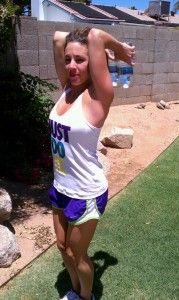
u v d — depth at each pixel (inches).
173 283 137.8
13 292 131.3
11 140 223.6
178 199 202.4
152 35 383.2
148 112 370.3
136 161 258.1
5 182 207.0
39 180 214.7
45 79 296.4
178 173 239.0
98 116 96.9
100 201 104.9
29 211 181.9
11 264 143.7
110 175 231.6
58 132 100.2
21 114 224.1
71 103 99.9
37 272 140.9
